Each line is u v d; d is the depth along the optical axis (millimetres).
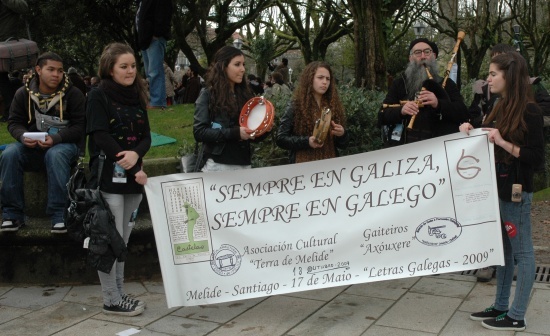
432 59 5254
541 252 6219
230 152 4676
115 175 4457
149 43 9633
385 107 5344
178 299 4516
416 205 4445
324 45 27594
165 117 8875
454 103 5031
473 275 5512
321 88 4824
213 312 4703
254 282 4539
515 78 4008
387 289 5145
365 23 9391
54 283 5395
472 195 4332
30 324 4508
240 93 4723
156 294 5141
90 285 5375
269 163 6355
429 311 4609
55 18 20578
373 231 4500
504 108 4062
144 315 4656
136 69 4566
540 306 4641
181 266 4520
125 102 4496
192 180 4500
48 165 5102
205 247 4527
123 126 4469
